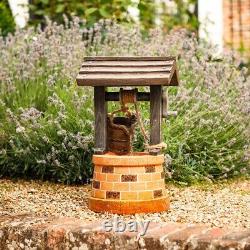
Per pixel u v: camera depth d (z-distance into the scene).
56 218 5.16
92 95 6.93
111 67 5.29
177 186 6.64
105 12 9.28
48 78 7.28
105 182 5.37
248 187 6.66
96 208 5.41
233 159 7.08
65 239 4.82
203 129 7.00
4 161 7.06
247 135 7.22
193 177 6.73
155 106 5.34
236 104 7.20
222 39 11.08
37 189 6.50
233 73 7.71
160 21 10.48
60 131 6.46
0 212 5.41
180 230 4.72
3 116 7.20
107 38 7.89
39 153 6.90
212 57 7.98
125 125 5.50
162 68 5.23
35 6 10.07
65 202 5.81
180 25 10.62
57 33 7.98
